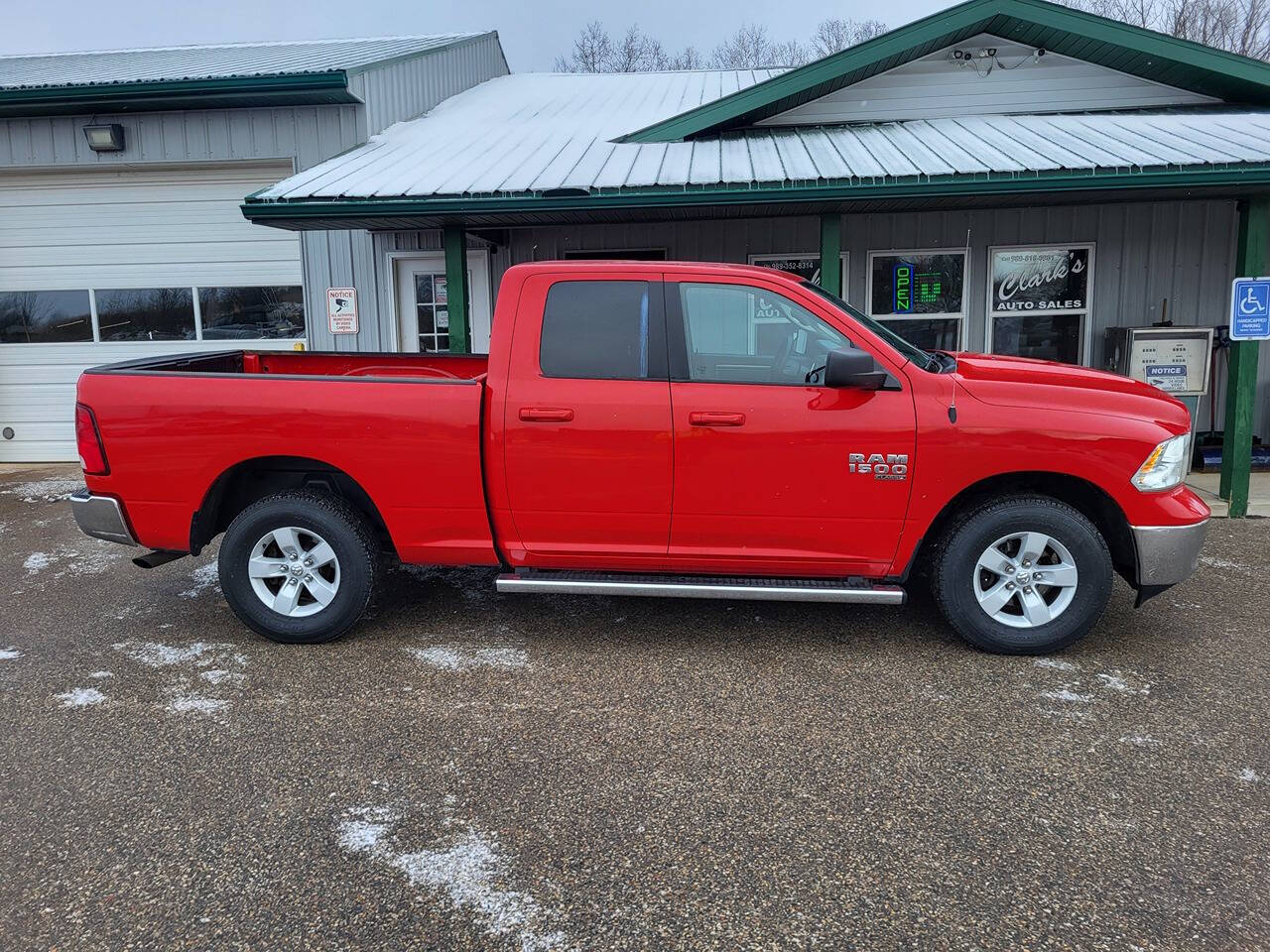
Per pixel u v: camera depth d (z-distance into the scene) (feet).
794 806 9.89
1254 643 14.53
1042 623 13.79
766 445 13.34
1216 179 20.04
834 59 26.05
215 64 34.94
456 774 10.66
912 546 13.61
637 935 7.87
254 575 14.66
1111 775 10.45
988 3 25.29
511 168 24.62
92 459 14.44
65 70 34.63
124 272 33.01
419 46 40.55
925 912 8.13
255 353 19.29
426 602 17.16
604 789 10.28
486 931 7.93
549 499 13.92
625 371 13.70
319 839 9.35
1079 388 13.56
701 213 24.86
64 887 8.59
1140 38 25.09
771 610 16.49
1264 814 9.62
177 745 11.42
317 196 22.15
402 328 32.94
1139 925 7.91
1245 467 22.68
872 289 30.60
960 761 10.85
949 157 22.40
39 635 15.51
